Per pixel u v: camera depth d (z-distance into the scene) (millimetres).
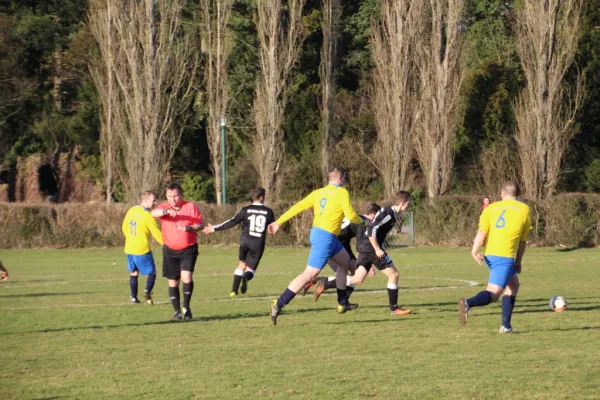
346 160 89625
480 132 91312
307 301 28938
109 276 42281
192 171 103312
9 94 99625
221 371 16391
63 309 27484
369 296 30516
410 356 17766
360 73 102250
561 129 74312
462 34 86062
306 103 95750
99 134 101500
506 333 20859
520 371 16109
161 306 28266
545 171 73688
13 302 29953
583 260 50500
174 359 17781
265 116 81312
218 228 25641
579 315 24422
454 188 88375
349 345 19297
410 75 75750
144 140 75312
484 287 33844
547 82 73500
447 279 37750
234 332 21578
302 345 19375
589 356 17656
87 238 68062
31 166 102250
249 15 99188
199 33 97375
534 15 74000
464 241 65812
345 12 105250
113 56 84750
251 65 98500
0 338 21016
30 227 67625
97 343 20094
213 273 43312
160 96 75438
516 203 20375
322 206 22078
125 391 14820
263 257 55906
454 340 19875
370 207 25906
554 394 14211
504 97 90562
